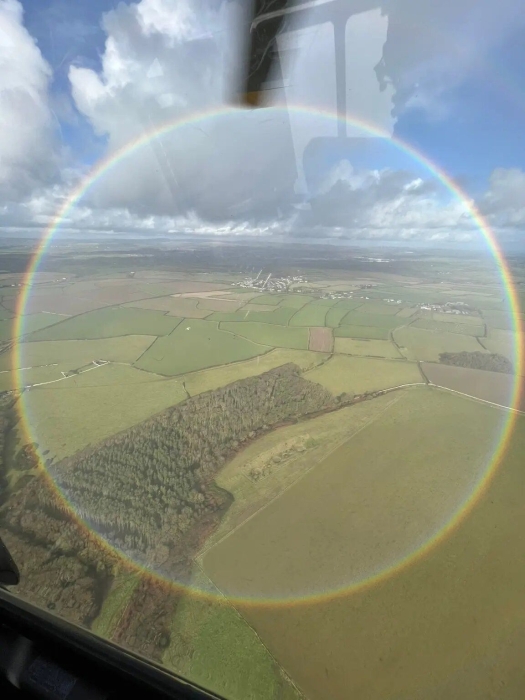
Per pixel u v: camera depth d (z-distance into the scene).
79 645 2.61
